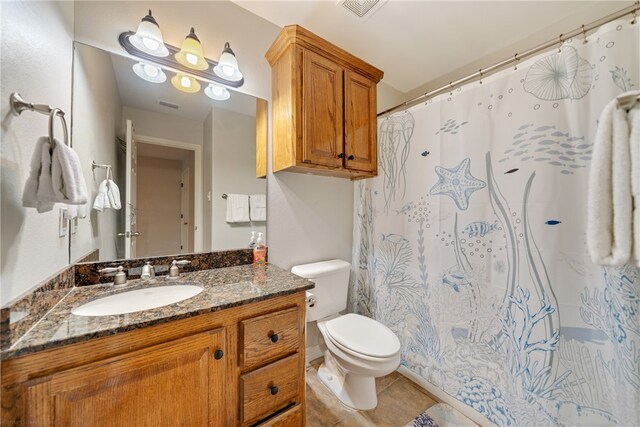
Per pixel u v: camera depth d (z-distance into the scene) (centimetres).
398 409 138
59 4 88
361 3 138
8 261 58
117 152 111
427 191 155
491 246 127
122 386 66
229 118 140
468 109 136
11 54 60
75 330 63
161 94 122
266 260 152
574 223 104
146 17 106
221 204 139
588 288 101
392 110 177
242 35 142
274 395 94
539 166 112
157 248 121
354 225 200
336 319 155
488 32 159
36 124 73
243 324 86
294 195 166
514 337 118
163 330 73
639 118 54
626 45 92
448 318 143
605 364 96
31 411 56
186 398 76
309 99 129
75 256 99
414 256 162
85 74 102
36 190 63
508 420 118
